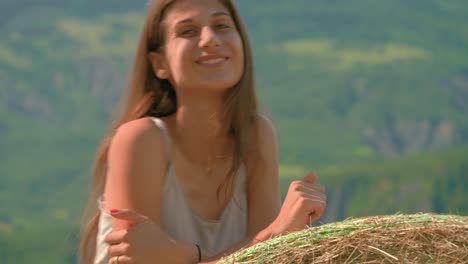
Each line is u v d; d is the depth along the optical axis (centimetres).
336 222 398
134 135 462
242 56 477
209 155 484
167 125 485
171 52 473
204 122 480
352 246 381
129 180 457
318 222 442
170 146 470
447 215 404
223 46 470
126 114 495
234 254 396
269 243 393
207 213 484
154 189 462
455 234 383
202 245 478
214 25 472
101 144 493
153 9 479
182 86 472
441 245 378
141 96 493
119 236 433
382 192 18575
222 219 486
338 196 19250
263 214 495
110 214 443
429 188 18038
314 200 442
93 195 491
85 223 489
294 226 439
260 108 502
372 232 386
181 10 471
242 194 496
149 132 464
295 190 448
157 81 491
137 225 432
